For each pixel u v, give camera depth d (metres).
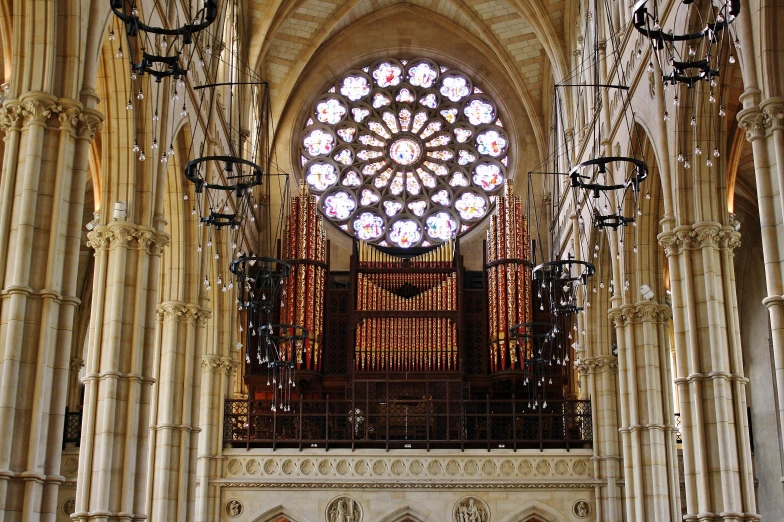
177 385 36.50
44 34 23.30
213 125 40.31
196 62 36.75
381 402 43.69
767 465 47.19
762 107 23.41
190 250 37.12
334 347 48.25
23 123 22.97
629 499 37.41
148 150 30.34
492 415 43.22
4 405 21.22
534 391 46.00
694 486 28.84
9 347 21.52
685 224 30.02
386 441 42.66
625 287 36.56
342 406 46.81
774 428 46.41
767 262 22.88
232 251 45.28
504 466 42.25
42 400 21.75
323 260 49.03
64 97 23.22
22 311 21.84
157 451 35.81
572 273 47.28
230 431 43.59
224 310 44.25
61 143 23.05
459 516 41.56
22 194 22.44
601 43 41.56
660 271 37.62
